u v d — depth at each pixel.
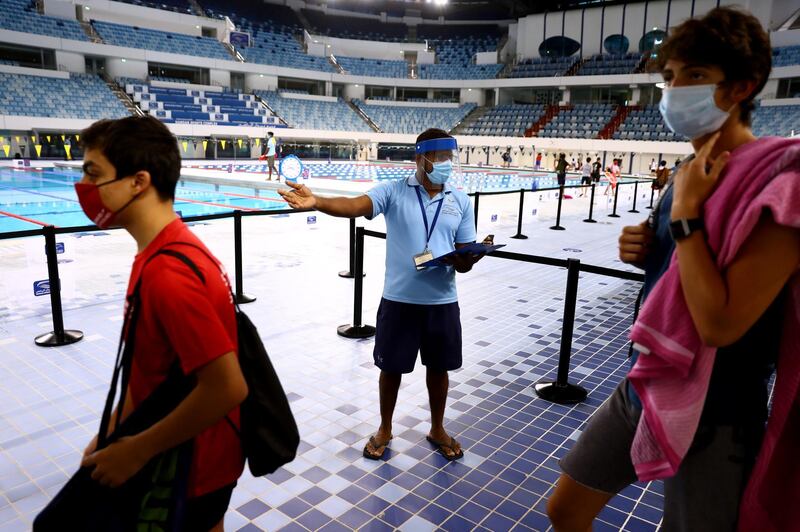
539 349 3.94
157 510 1.10
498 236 8.61
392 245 2.44
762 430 1.13
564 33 36.09
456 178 2.50
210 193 14.51
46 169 21.25
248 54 34.66
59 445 2.54
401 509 2.19
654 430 1.11
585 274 6.23
